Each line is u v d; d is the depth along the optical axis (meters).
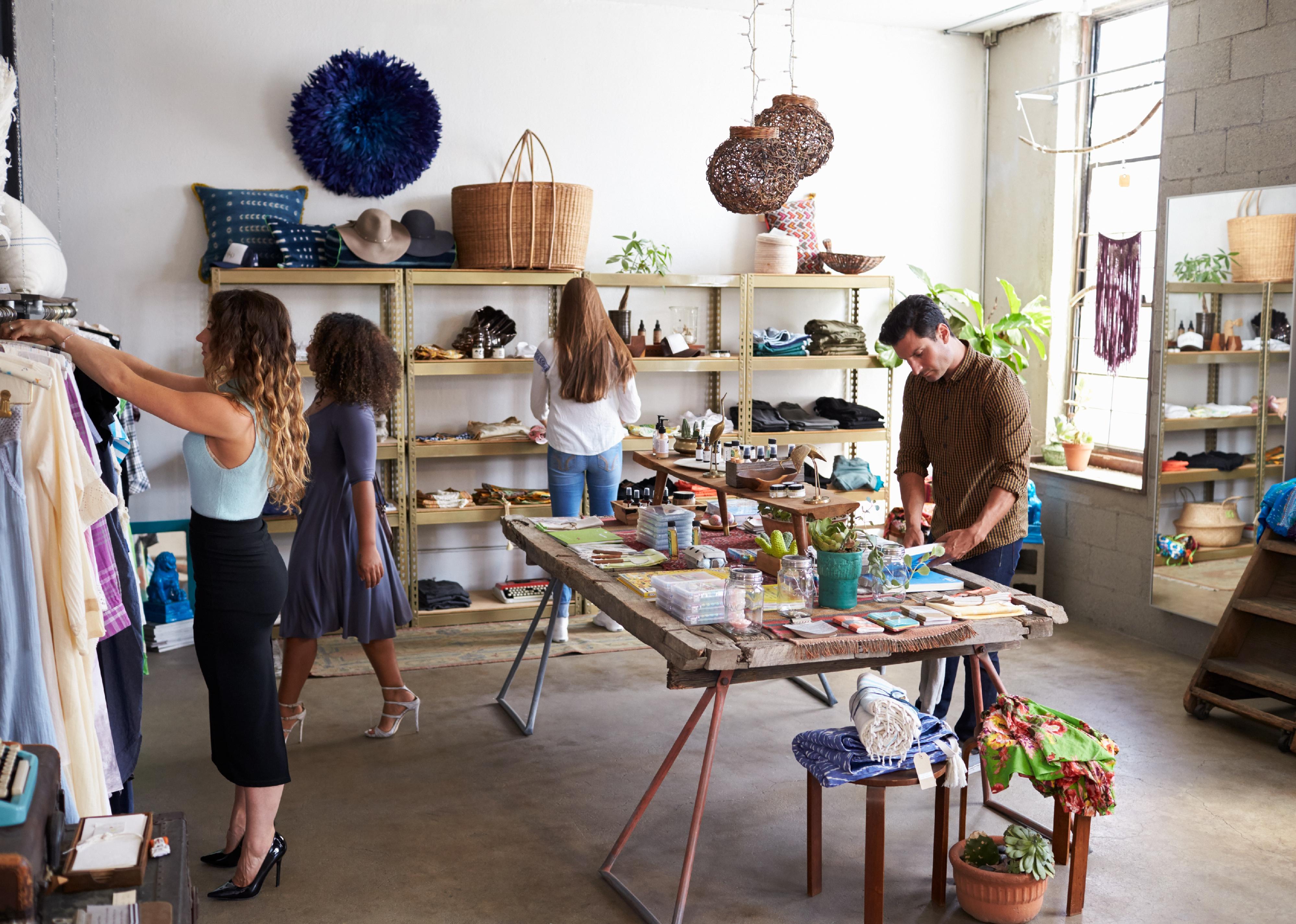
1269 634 4.54
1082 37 6.32
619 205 6.20
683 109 6.25
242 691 2.85
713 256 6.42
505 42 5.87
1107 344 6.29
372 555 3.77
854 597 3.09
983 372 3.72
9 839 1.50
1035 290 6.62
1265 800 3.72
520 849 3.36
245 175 5.54
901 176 6.78
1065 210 6.43
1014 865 2.89
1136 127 6.05
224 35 5.43
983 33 6.81
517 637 5.64
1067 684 4.93
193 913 1.96
